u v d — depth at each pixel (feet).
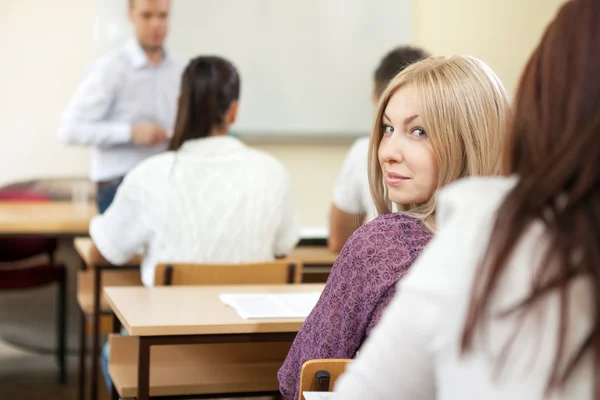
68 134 15.70
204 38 18.42
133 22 16.40
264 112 18.98
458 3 19.85
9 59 17.66
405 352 3.01
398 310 3.03
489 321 2.80
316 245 13.60
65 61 17.83
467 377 2.83
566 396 2.70
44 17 17.69
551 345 2.73
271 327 6.99
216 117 9.67
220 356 8.29
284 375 5.98
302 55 19.03
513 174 3.09
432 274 2.95
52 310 15.62
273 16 18.76
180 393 7.68
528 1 20.24
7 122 17.76
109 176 15.92
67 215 13.98
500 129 5.40
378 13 19.38
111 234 9.59
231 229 9.55
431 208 5.49
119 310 7.28
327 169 19.47
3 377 15.02
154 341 6.79
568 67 2.92
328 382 5.21
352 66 19.31
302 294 8.08
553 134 2.92
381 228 5.46
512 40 20.25
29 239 15.31
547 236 2.79
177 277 8.70
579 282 2.73
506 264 2.80
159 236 9.45
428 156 5.46
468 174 5.40
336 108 19.33
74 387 14.51
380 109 5.70
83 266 12.88
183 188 9.47
